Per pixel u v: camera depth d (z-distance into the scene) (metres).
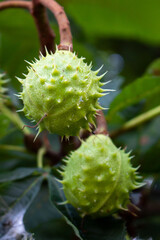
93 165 0.30
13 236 0.32
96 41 0.54
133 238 0.35
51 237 0.40
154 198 0.43
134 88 0.38
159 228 0.40
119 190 0.30
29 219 0.39
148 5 0.49
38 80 0.29
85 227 0.31
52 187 0.34
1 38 0.49
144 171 0.41
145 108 0.44
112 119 0.43
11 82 0.49
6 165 0.42
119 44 0.54
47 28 0.34
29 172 0.35
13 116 0.41
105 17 0.52
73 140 0.35
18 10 0.46
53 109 0.28
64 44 0.31
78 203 0.30
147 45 0.53
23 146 0.45
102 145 0.31
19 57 0.49
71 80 0.28
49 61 0.29
